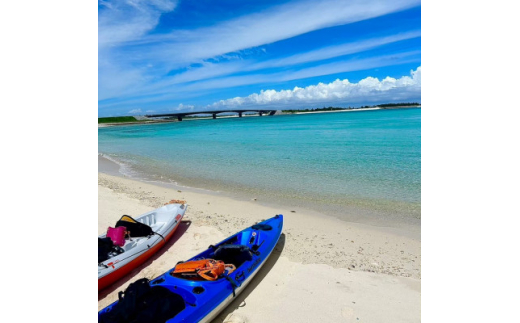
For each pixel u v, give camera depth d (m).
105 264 5.86
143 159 22.00
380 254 7.04
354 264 6.57
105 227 8.52
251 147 27.16
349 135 34.97
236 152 23.94
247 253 5.88
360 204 10.60
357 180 13.91
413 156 19.34
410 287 5.68
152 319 4.08
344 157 19.75
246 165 18.28
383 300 5.28
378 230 8.42
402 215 9.53
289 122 74.81
